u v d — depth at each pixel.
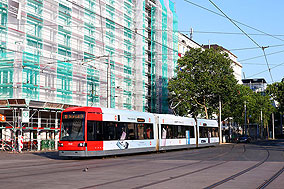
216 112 60.25
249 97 72.19
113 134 25.33
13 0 32.66
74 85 39.09
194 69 52.53
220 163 19.67
